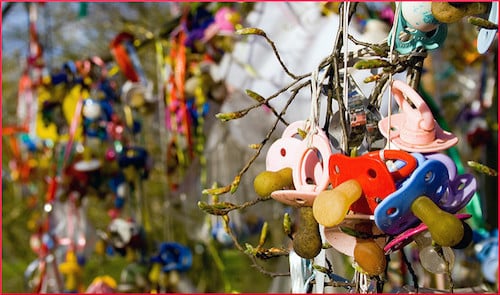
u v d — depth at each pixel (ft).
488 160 5.16
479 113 5.47
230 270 6.78
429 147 1.95
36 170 6.75
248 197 4.99
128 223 5.59
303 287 2.30
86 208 5.96
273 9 4.45
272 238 5.22
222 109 4.86
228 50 4.78
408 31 2.02
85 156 5.75
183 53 5.07
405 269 3.80
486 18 2.15
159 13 9.39
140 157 5.74
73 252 5.84
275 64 4.31
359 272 2.05
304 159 2.02
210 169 5.20
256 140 4.58
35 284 6.34
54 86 5.90
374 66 1.97
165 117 5.53
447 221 1.74
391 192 1.78
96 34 9.52
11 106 9.41
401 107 2.02
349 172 1.84
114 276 8.25
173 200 5.86
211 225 5.45
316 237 1.99
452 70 5.89
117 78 6.02
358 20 4.04
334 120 2.18
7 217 8.89
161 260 5.48
